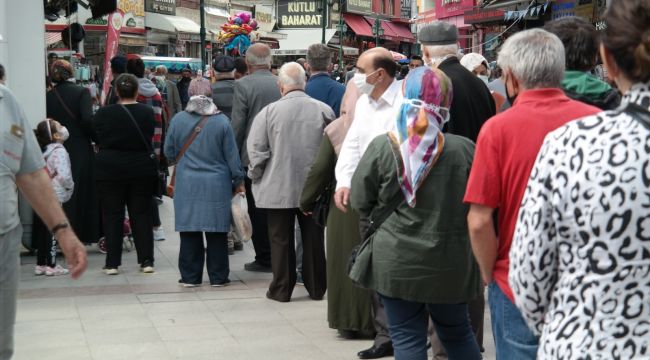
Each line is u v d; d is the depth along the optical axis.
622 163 2.41
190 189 7.88
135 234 8.64
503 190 3.39
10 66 9.20
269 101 8.66
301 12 52.94
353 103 6.20
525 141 3.36
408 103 4.34
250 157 7.45
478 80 5.75
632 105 2.46
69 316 6.98
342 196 5.36
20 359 5.86
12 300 3.58
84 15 29.69
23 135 3.58
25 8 9.23
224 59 9.65
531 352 3.34
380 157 4.37
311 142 7.39
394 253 4.32
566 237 2.51
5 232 3.49
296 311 7.25
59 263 9.04
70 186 8.59
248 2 47.81
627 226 2.39
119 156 8.38
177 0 38.03
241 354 6.04
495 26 24.16
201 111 7.91
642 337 2.39
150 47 36.00
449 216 4.30
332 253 6.36
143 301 7.52
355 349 6.17
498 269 3.44
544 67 3.46
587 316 2.44
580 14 15.36
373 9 61.03
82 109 9.20
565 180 2.50
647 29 2.44
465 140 4.42
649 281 2.39
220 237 8.10
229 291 7.95
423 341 4.47
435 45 5.79
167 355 6.00
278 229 7.50
